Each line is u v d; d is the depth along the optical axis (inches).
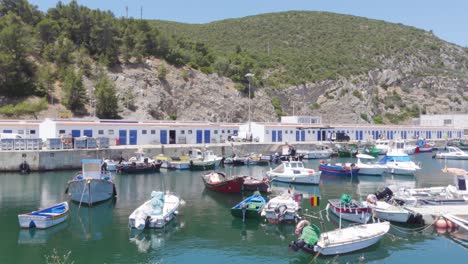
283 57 6240.2
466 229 887.7
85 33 3764.8
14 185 1477.6
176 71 3875.5
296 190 1440.7
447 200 1071.6
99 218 1019.9
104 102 2967.5
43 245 821.9
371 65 6294.3
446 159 2701.8
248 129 2967.5
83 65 3376.0
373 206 1004.6
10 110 2711.6
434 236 897.5
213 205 1181.1
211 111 3673.7
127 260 748.6
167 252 789.2
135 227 915.4
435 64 7406.5
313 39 7529.5
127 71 3511.3
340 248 767.7
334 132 3403.1
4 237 867.4
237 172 1910.7
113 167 1851.6
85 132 2256.4
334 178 1765.5
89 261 741.9
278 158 2338.8
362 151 2787.9
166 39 4067.4
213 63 4574.3
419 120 5196.9
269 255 776.9
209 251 795.4
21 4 3767.2
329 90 5201.8
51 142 1878.7
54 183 1521.9
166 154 2257.6
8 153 1772.9
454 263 749.3
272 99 4542.3
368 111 5059.1
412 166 1883.6
